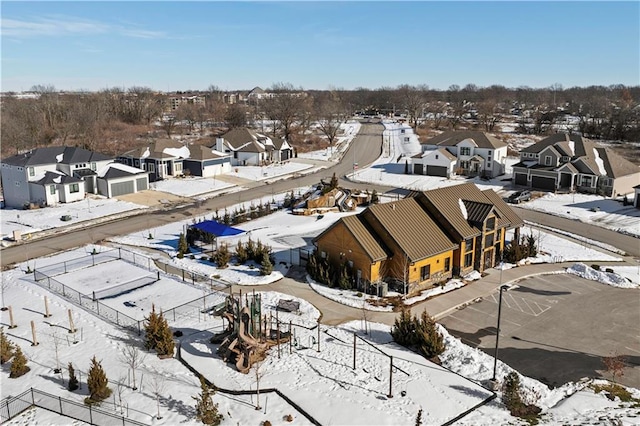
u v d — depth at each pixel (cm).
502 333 3434
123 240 5428
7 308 3706
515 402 2600
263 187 8331
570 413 2550
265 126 15688
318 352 3106
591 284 4297
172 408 2541
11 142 10862
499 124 17150
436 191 4556
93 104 15312
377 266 3978
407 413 2525
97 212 6538
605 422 2439
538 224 6184
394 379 2825
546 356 3144
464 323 3578
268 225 6034
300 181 8850
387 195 7794
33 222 6069
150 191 7719
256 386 2738
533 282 4322
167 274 4441
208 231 4922
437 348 3061
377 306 3788
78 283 4228
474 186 4928
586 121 15138
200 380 2669
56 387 2723
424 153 9488
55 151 7250
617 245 5406
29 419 2456
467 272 4431
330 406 2569
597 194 7619
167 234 5653
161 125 15875
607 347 3250
